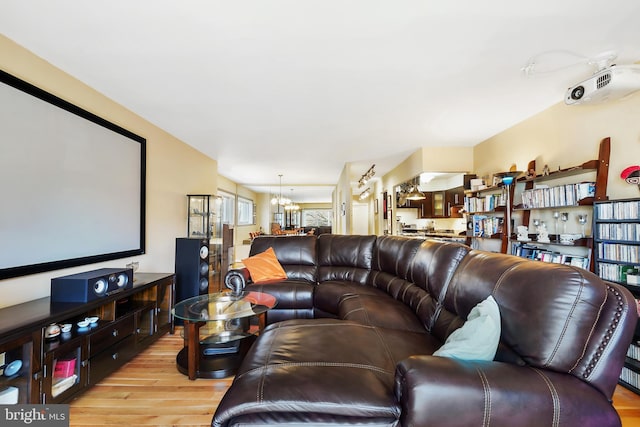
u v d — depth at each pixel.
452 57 2.13
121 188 2.88
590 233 2.63
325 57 2.12
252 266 3.26
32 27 1.77
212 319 2.01
